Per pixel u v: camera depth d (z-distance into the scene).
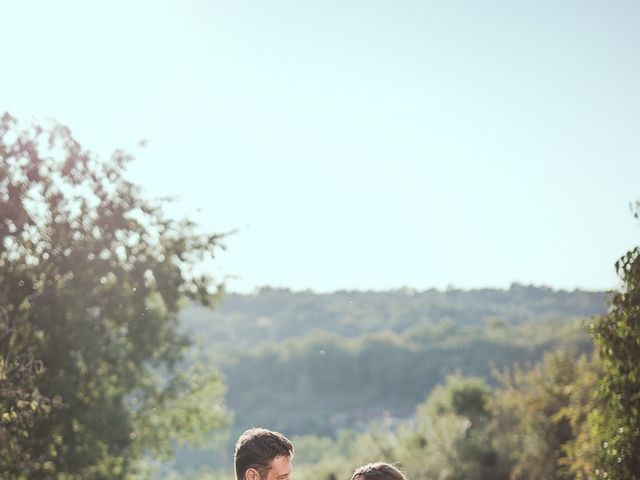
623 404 9.59
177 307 19.19
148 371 20.89
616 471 9.66
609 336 9.63
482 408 34.22
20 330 14.80
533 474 26.47
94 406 17.31
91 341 15.98
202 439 24.31
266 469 5.48
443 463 33.50
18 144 13.73
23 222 13.75
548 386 26.05
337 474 42.44
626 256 9.48
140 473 22.48
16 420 12.73
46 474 16.30
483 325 131.12
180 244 17.20
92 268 15.30
